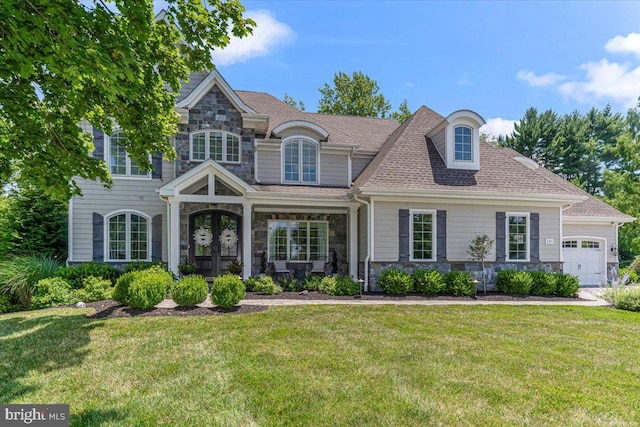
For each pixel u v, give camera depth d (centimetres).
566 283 1430
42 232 1498
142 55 575
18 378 528
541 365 597
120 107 613
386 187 1416
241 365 575
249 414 422
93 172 682
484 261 1517
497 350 672
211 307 997
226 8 567
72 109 611
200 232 1549
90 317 886
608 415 432
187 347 663
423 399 463
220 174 1381
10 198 1547
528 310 1073
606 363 612
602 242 1928
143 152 680
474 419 416
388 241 1450
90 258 1448
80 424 401
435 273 1375
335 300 1204
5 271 1205
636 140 2622
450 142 1584
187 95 1574
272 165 1619
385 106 3597
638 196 2525
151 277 991
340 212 1684
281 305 1071
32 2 411
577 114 4059
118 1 484
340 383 508
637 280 1942
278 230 1656
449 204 1505
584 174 3838
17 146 634
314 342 698
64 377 531
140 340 703
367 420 409
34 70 490
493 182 1556
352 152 1705
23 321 853
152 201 1504
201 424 400
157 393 477
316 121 1958
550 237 1581
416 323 866
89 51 418
